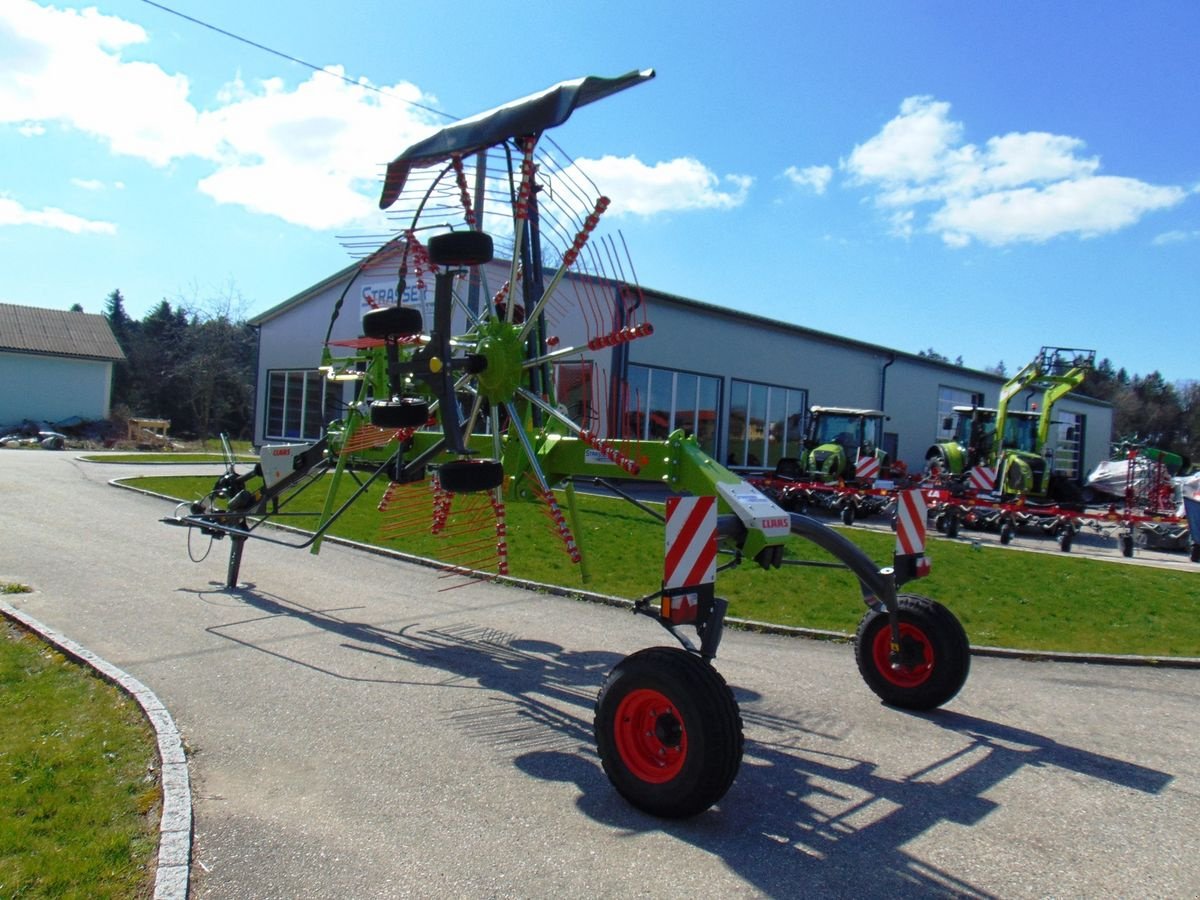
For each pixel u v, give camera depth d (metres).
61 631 7.00
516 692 6.09
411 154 6.03
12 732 4.81
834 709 5.98
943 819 4.33
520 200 5.49
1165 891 3.69
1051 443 25.53
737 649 7.50
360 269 7.79
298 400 30.20
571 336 11.82
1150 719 6.09
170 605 8.07
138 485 17.67
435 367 5.35
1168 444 81.06
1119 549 17.81
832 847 4.00
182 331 52.97
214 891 3.41
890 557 13.23
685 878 3.66
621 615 8.53
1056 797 4.64
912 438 34.88
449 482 5.18
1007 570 12.38
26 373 42.31
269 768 4.62
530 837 3.98
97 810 3.92
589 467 6.05
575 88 4.91
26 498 15.19
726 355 25.91
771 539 4.86
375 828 4.00
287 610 8.14
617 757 4.34
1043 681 6.99
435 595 9.12
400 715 5.52
